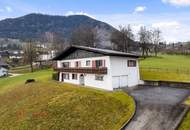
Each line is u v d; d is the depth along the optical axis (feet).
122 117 86.07
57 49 428.15
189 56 362.12
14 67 421.59
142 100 103.40
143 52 357.82
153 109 89.97
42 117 94.79
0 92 167.43
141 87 140.26
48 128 85.15
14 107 118.52
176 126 73.92
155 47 359.66
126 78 143.84
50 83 156.35
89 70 144.15
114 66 136.15
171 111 86.28
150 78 160.76
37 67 358.43
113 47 365.81
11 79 235.40
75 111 95.40
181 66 219.20
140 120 80.89
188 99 101.60
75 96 113.09
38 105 110.32
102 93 117.60
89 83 147.74
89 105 100.07
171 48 450.30
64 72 171.12
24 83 174.40
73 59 164.66
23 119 97.60
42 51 528.63
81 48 152.15
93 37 383.24
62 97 114.73
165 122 77.46
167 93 117.50
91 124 84.02
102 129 79.71
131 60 148.66
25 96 133.28
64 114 94.02
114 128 78.13
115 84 136.26
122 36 345.92
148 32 364.99
